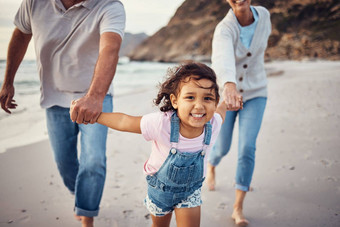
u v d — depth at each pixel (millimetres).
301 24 45875
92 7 2260
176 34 75312
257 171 3701
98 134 2385
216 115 2021
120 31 2184
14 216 2795
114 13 2217
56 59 2373
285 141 4641
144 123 1777
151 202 2045
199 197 2025
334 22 43219
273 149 4355
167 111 1864
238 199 2732
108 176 3674
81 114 1758
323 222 2662
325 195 3086
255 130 2738
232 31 2742
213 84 1689
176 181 1886
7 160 4133
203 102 1684
